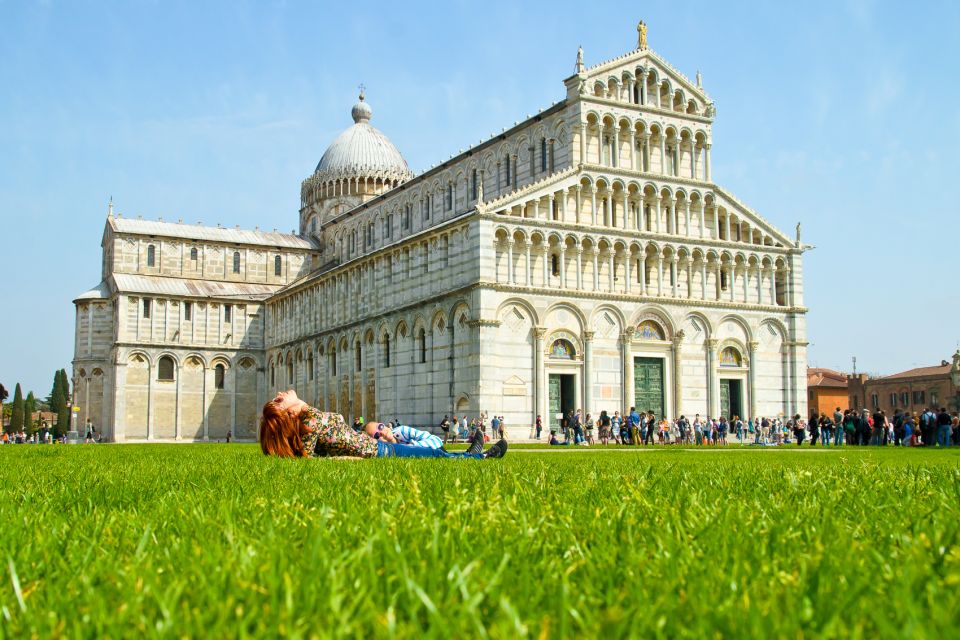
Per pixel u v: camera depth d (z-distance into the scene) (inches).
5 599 215.6
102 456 1279.5
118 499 464.4
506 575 230.2
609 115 3479.3
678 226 3614.7
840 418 3206.2
